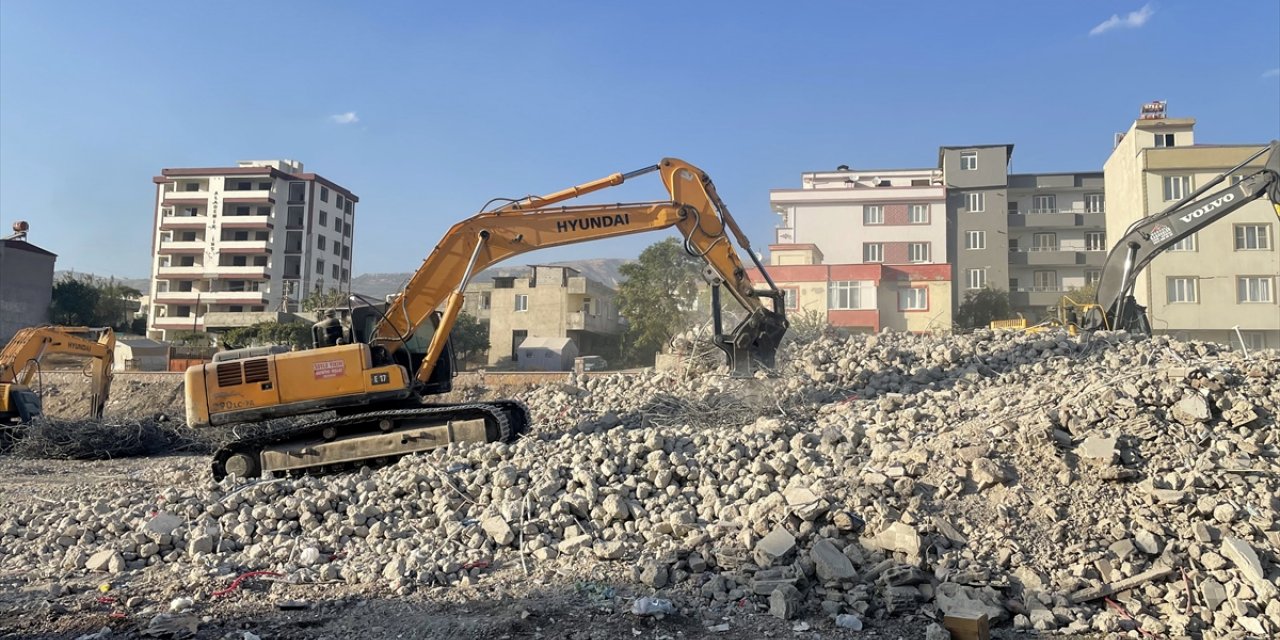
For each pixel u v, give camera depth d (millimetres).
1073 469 7176
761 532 6590
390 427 11438
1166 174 39594
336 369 11219
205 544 7512
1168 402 8109
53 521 8531
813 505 6656
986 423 8469
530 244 12086
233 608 6016
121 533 7922
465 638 5344
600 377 16891
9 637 5430
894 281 42625
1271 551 6094
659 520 7242
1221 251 39000
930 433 8891
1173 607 5766
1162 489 6754
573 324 52125
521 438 10273
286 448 11398
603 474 8000
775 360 13469
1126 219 42938
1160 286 39469
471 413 11375
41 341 18969
